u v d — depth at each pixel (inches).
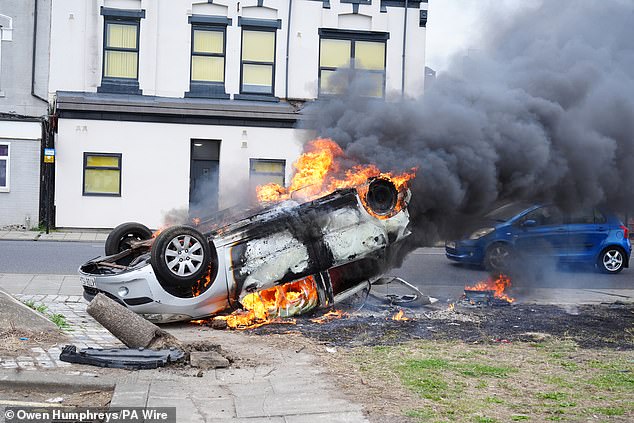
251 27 981.8
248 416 210.7
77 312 381.1
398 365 273.1
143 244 385.7
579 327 363.9
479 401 227.3
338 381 249.3
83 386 236.8
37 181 932.0
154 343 283.3
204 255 347.6
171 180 951.0
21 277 516.1
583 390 242.7
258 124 962.1
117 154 940.0
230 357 277.9
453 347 310.2
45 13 936.9
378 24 1008.9
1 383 232.8
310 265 370.3
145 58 956.6
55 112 931.3
